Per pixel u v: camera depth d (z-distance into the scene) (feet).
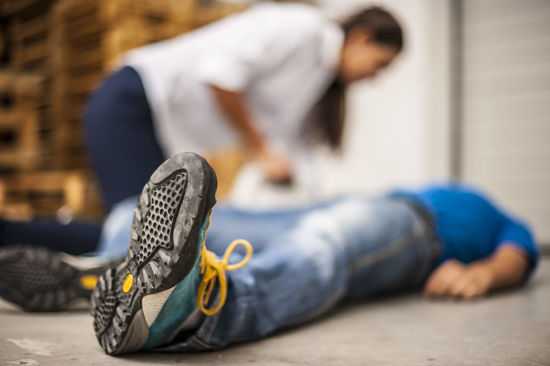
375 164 15.33
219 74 6.72
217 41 7.00
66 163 11.02
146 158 6.66
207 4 11.49
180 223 2.59
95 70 10.41
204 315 3.09
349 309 4.71
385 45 7.22
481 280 5.18
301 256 3.91
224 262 3.09
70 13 10.66
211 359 2.99
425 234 4.99
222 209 5.44
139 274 2.74
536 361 3.07
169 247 2.60
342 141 8.10
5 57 12.33
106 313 2.93
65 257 4.33
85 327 3.75
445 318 4.34
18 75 11.32
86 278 4.27
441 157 14.55
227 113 6.96
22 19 12.06
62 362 2.85
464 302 5.09
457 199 5.52
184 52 6.99
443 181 14.51
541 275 7.41
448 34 14.48
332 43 7.09
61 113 10.95
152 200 2.73
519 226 5.87
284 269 3.75
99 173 6.71
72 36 10.70
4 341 3.30
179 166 2.67
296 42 7.00
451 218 5.37
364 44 7.20
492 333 3.79
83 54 10.56
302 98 7.45
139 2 9.73
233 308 3.23
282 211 5.41
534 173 13.84
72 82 10.91
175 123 7.15
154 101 6.81
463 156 14.84
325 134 7.97
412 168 14.80
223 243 4.92
